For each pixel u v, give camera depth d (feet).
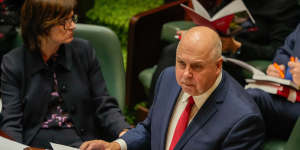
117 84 27.94
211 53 15.43
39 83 23.82
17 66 23.63
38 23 22.58
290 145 21.01
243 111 16.26
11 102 23.25
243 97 17.07
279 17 35.24
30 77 23.75
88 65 25.40
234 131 16.06
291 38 31.99
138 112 41.75
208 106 16.93
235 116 16.26
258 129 16.30
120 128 24.12
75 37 27.86
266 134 27.73
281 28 34.96
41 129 23.91
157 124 18.72
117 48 28.27
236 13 27.99
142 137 20.01
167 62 33.09
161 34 39.32
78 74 24.91
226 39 30.25
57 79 24.29
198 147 16.67
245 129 16.06
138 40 40.60
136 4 49.01
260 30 35.42
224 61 29.22
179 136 17.52
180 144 17.08
